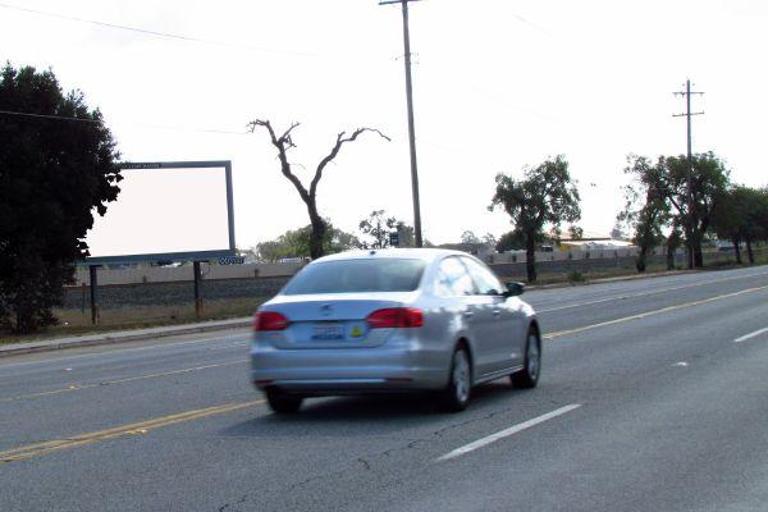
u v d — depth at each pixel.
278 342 10.77
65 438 10.41
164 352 24.42
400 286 10.88
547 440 9.42
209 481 8.05
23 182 36.19
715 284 47.00
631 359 16.33
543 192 78.69
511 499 7.19
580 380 13.88
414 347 10.38
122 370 19.09
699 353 16.88
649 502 7.05
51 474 8.52
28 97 37.03
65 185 37.81
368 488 7.65
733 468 8.08
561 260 114.06
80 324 40.72
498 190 78.94
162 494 7.64
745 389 12.46
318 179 56.94
